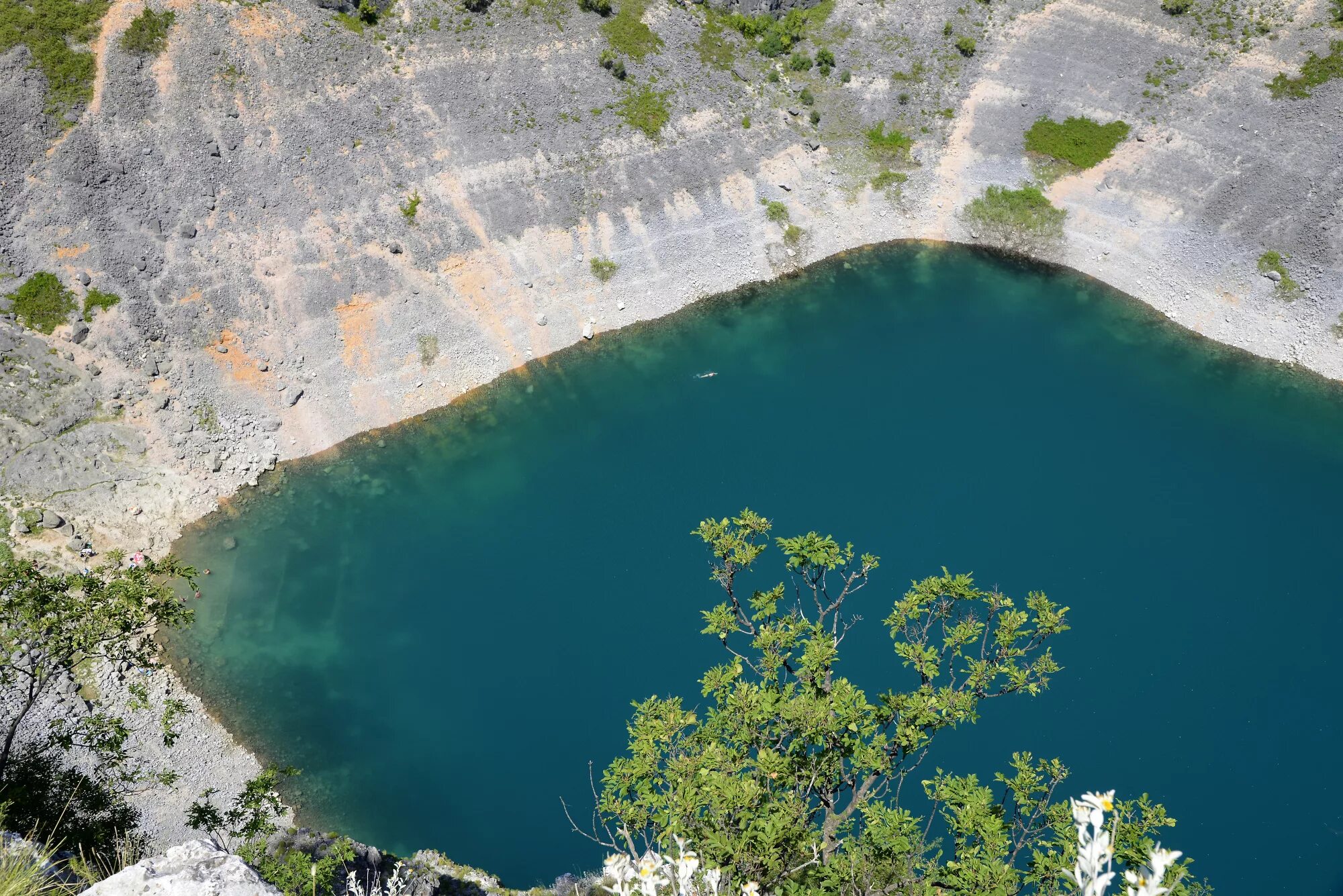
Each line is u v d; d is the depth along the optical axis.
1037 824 33.53
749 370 83.69
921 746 33.56
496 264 84.69
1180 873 20.22
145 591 36.09
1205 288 88.56
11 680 36.22
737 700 32.34
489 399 81.44
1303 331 85.69
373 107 84.38
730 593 37.28
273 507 74.19
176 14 80.38
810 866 28.53
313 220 81.25
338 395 78.94
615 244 87.38
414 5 87.00
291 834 46.94
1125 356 85.25
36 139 75.44
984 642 35.97
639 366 84.19
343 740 60.94
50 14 77.69
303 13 84.00
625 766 31.80
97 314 74.50
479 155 86.00
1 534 68.00
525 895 51.44
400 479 76.38
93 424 72.50
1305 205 87.62
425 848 56.00
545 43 89.00
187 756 59.72
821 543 36.28
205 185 79.06
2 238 73.62
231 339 77.44
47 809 36.78
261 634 66.38
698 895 17.45
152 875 16.70
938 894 27.62
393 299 81.81
